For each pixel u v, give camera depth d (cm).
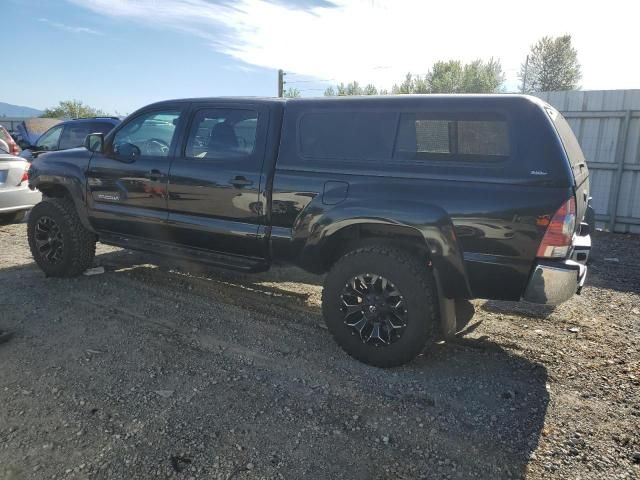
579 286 350
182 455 256
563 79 5131
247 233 408
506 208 307
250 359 364
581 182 345
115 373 338
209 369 347
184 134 450
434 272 332
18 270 567
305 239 376
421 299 334
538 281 304
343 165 363
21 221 867
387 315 347
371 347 353
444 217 322
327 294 366
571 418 298
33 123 1798
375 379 340
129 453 257
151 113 477
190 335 402
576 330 429
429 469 252
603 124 905
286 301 485
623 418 298
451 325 352
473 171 319
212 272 566
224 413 294
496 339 410
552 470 252
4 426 278
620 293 534
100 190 498
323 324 433
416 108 344
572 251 332
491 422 293
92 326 414
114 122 931
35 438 268
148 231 477
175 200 449
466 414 301
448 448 268
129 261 605
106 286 513
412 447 269
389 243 361
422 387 331
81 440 267
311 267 385
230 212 417
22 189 774
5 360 354
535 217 302
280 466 250
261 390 322
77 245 519
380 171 348
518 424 291
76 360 355
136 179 471
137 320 429
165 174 452
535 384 338
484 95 328
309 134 383
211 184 423
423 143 341
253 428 281
